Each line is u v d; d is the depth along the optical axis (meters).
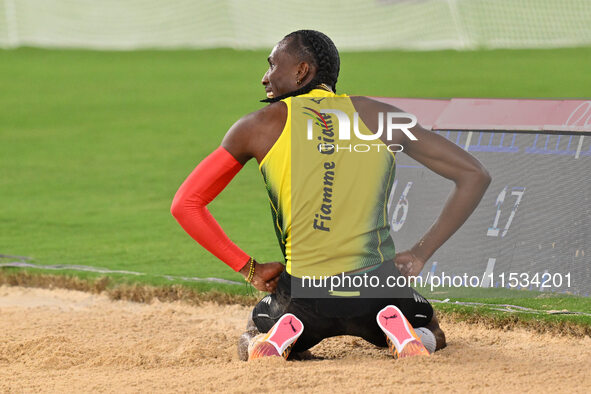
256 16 106.00
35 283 22.19
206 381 12.51
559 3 105.81
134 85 69.38
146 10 105.75
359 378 12.26
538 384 12.23
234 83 70.12
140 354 15.20
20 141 45.97
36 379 13.53
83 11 104.19
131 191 33.56
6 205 31.30
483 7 104.38
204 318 19.06
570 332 16.20
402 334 13.09
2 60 86.19
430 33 99.88
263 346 13.21
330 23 105.44
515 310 17.12
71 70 79.69
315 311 13.15
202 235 13.22
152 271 22.19
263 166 13.02
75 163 39.75
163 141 45.34
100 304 20.61
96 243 25.50
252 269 13.52
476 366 13.18
